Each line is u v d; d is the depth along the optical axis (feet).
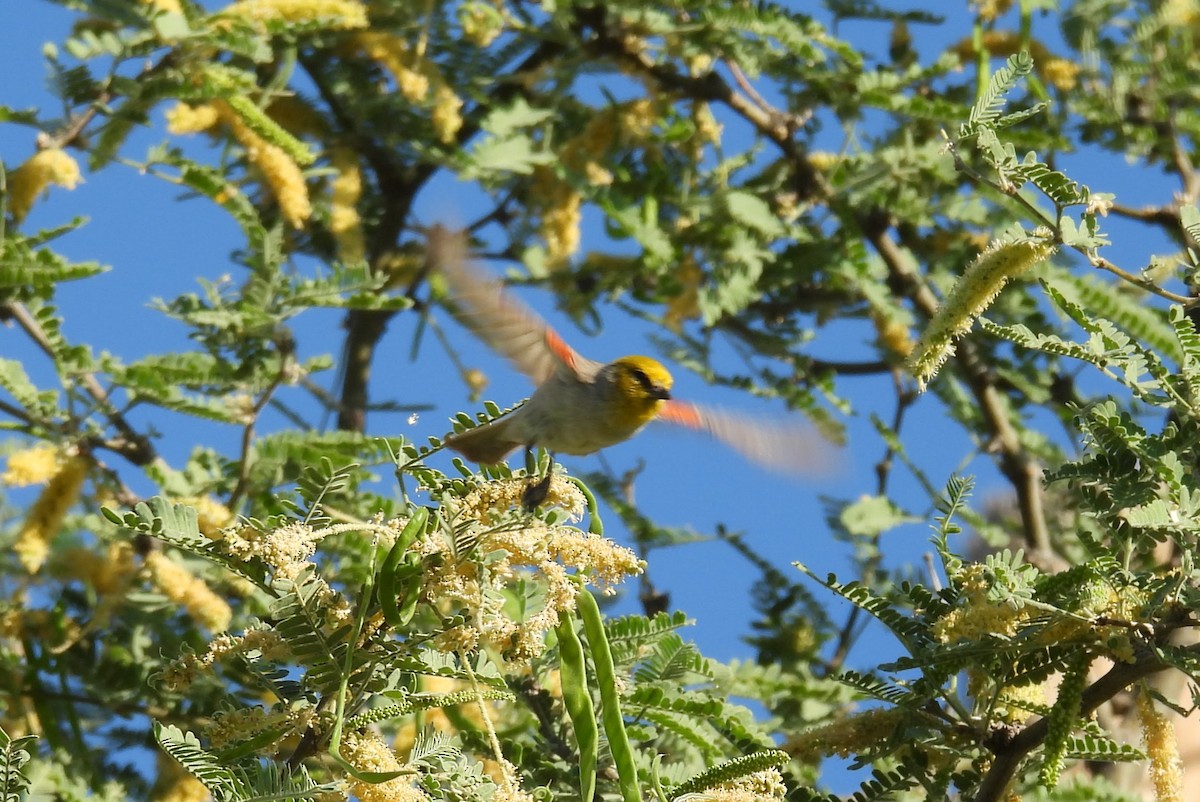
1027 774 28.48
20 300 35.04
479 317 28.09
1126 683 24.35
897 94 48.65
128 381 35.96
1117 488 24.81
